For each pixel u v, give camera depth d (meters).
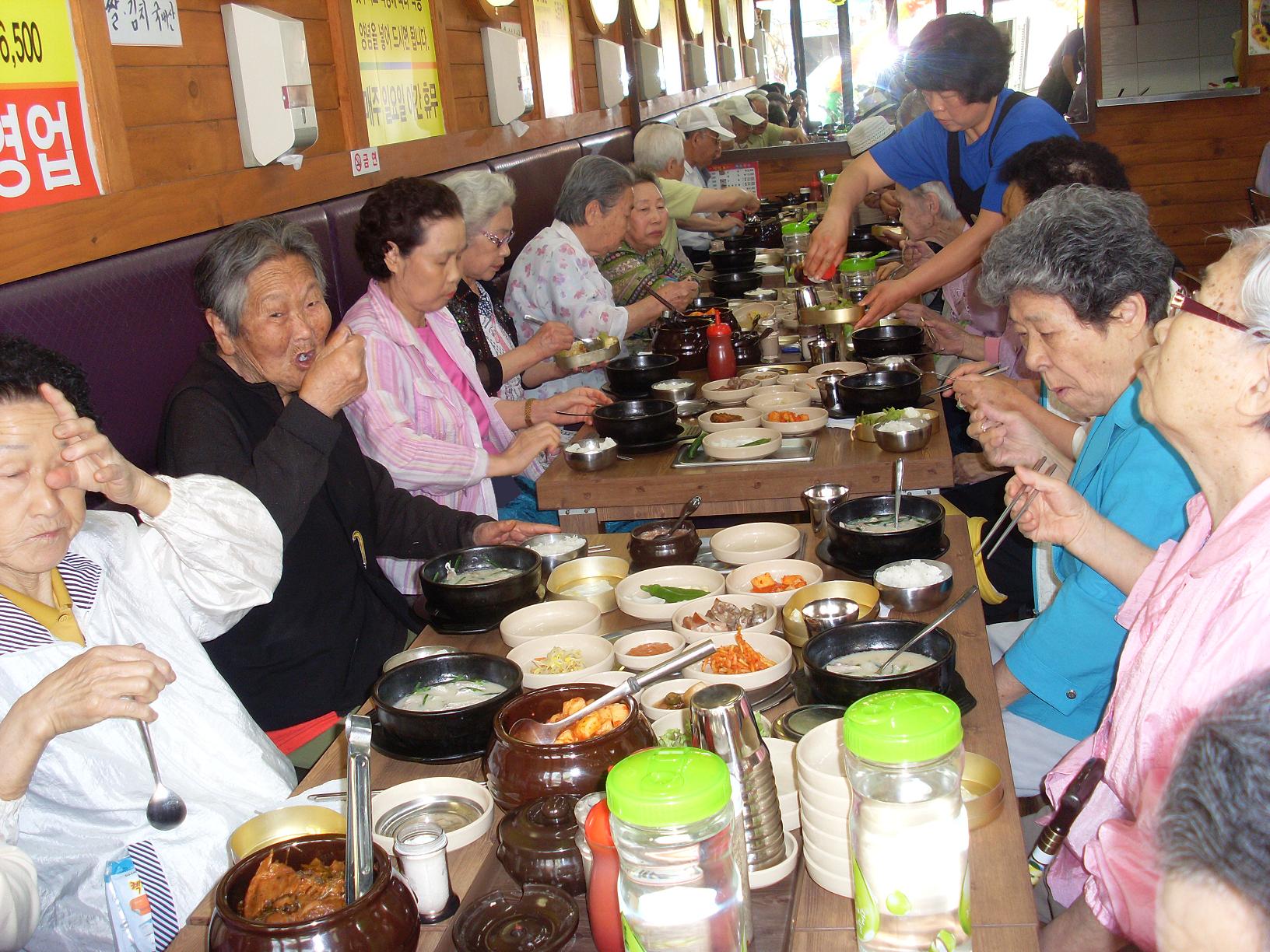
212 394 2.18
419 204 2.77
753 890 1.13
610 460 2.67
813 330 3.72
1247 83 6.51
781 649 1.60
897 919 0.99
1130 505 1.80
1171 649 1.30
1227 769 0.60
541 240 3.96
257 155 2.83
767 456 2.60
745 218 6.84
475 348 3.50
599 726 1.30
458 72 4.47
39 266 2.09
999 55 3.32
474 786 1.35
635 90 7.50
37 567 1.48
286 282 2.20
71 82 2.20
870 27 10.53
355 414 2.73
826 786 1.15
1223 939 0.60
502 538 2.34
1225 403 1.25
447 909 1.15
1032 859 1.51
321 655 2.21
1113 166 2.36
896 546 1.90
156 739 1.63
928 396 2.89
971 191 3.77
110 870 1.51
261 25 2.81
